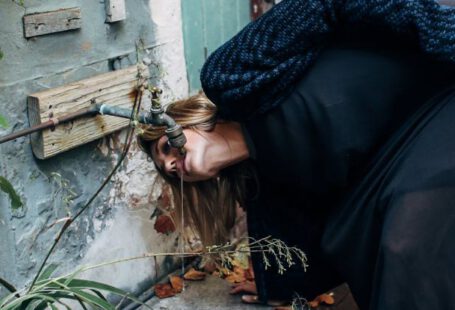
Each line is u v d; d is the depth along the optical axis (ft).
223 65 5.59
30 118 6.47
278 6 5.57
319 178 5.84
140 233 8.25
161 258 8.66
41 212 6.82
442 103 5.41
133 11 7.54
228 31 10.01
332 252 5.85
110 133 7.38
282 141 5.70
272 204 6.75
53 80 6.65
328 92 5.47
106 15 7.13
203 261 8.84
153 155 6.39
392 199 5.16
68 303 7.36
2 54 5.94
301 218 6.70
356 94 5.47
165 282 8.66
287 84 5.52
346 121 5.47
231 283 8.65
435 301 4.89
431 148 5.17
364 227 5.55
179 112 6.08
